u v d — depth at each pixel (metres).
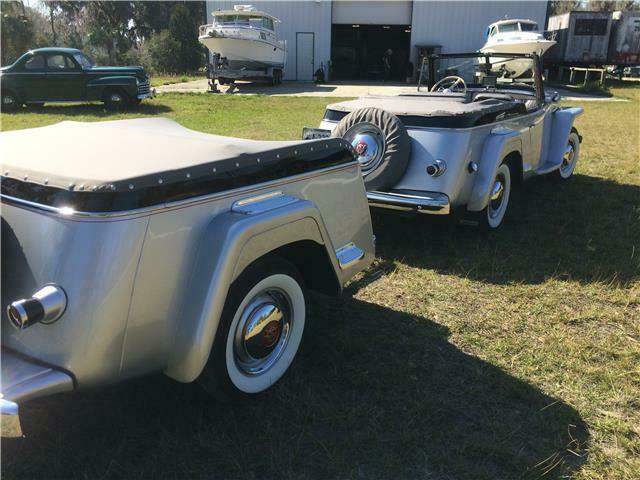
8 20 30.44
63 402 2.42
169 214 1.92
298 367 2.75
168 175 1.91
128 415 2.36
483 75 6.39
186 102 16.55
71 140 2.54
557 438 2.29
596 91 22.27
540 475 2.08
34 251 1.83
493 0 27.14
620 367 2.83
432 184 4.22
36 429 2.26
